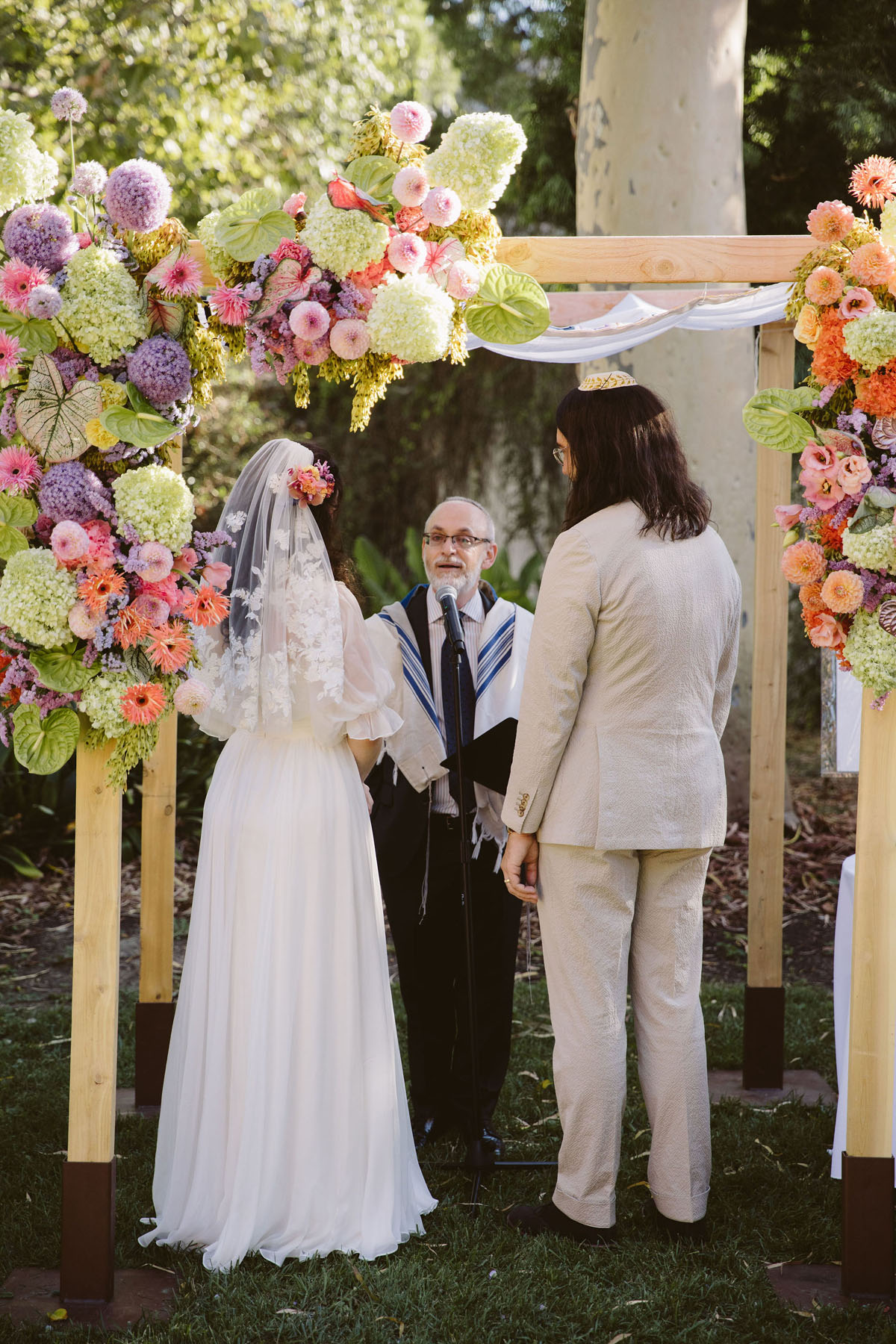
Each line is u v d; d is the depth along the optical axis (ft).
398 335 7.91
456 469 38.93
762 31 26.96
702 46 21.70
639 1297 8.23
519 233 33.32
